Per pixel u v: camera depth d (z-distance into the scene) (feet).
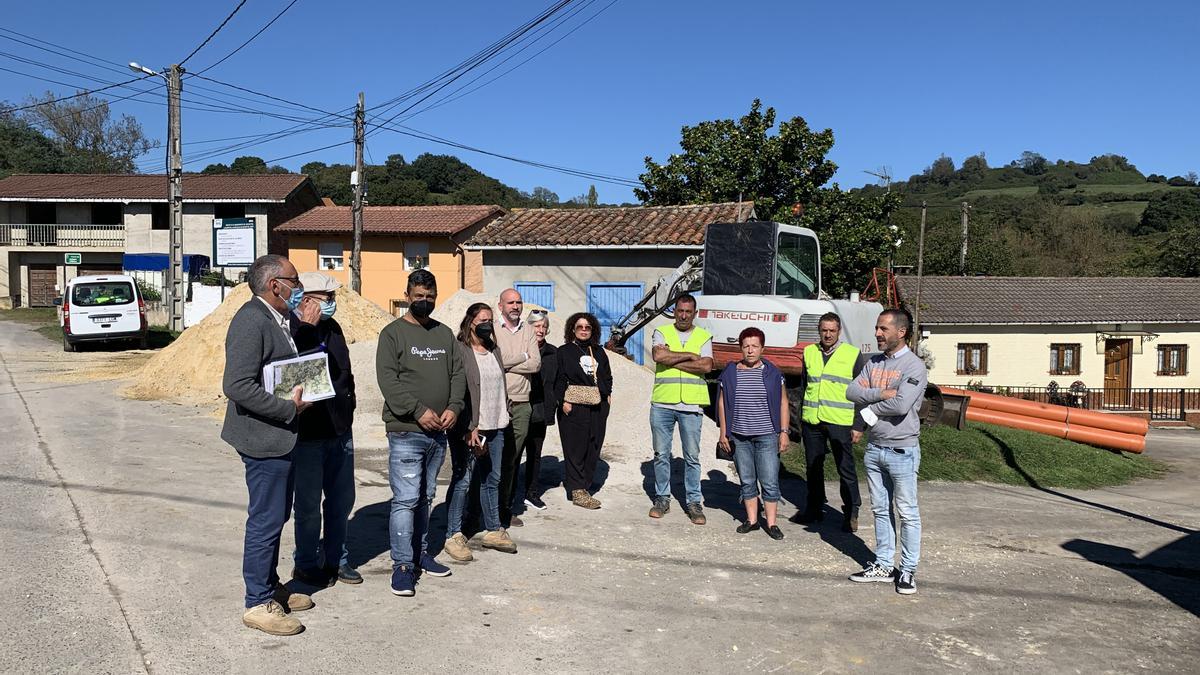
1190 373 96.63
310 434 16.37
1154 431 75.82
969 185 395.34
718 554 20.97
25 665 13.00
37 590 16.02
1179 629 16.98
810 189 101.45
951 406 40.83
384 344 17.13
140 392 42.70
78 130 204.23
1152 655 15.55
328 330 16.62
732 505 26.63
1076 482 36.35
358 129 84.12
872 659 14.87
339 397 16.65
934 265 140.05
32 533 19.42
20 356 61.62
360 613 16.01
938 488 32.55
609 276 65.67
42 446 29.22
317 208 130.72
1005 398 47.96
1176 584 20.16
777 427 22.88
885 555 19.11
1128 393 92.53
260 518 14.56
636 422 36.45
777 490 22.95
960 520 26.58
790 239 42.70
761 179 103.04
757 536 22.91
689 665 14.37
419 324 17.48
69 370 52.95
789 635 15.81
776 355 36.06
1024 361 95.14
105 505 21.99
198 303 104.94
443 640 14.94
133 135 209.56
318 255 121.49
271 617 14.74
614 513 24.72
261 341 14.14
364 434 34.47
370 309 49.85
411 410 16.81
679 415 24.26
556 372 24.68
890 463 18.48
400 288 119.44
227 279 117.08
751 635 15.75
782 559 20.77
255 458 14.33
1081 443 46.03
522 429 22.50
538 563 19.58
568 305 66.64
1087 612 17.79
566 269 66.69
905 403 18.08
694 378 24.20
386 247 119.55
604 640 15.26
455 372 17.75
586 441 25.04
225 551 18.84
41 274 139.95
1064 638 16.22
